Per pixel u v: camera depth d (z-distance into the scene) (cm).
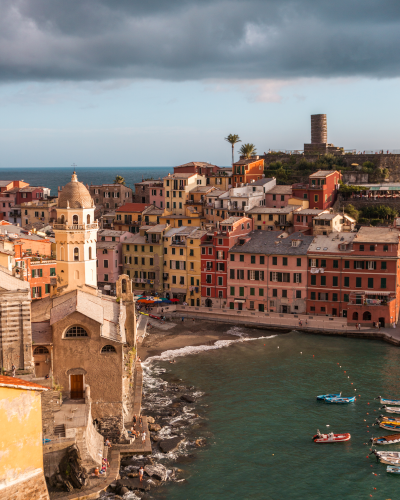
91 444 6650
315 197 16275
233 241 14025
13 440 4125
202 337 12169
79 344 7212
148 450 7175
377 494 6362
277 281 13400
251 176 18688
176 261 14838
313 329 12312
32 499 4212
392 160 19575
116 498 6175
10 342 6334
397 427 7769
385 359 10544
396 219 14700
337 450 7312
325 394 8975
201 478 6669
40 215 19988
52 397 6309
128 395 7862
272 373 9969
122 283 9325
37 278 12400
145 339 12019
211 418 8250
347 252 12688
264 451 7306
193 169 19875
